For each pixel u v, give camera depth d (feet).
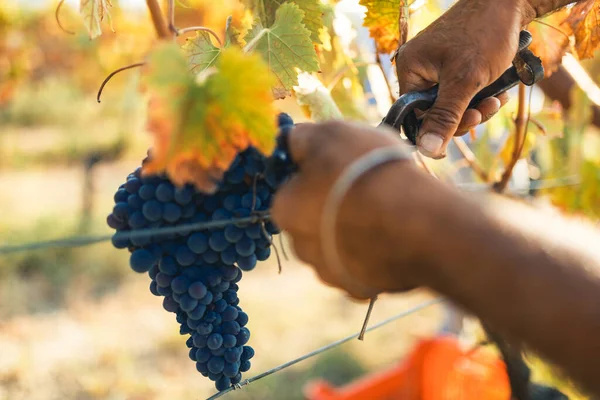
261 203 3.23
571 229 2.37
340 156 2.52
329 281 2.66
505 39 3.90
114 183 28.99
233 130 2.68
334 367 15.12
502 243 2.22
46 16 19.12
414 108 3.80
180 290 3.18
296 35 3.99
